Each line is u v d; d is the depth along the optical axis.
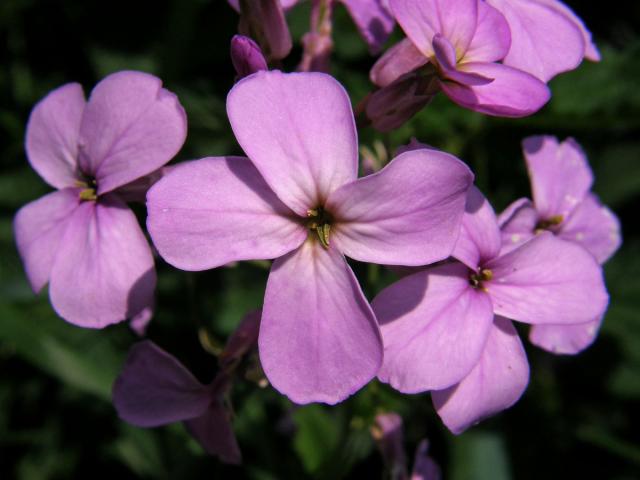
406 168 0.05
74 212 0.06
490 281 0.06
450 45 0.05
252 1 0.06
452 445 0.08
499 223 0.06
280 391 0.05
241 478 0.08
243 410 0.08
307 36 0.07
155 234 0.05
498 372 0.06
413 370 0.05
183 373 0.06
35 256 0.06
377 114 0.06
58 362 0.08
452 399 0.05
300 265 0.05
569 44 0.06
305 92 0.05
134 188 0.06
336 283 0.05
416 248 0.05
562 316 0.06
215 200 0.05
